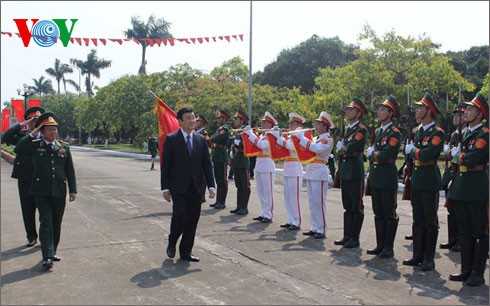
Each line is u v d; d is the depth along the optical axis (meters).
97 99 47.31
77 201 10.97
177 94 32.03
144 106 36.53
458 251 6.55
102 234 7.38
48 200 5.75
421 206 5.71
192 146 5.94
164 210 9.69
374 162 6.29
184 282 5.08
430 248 5.59
